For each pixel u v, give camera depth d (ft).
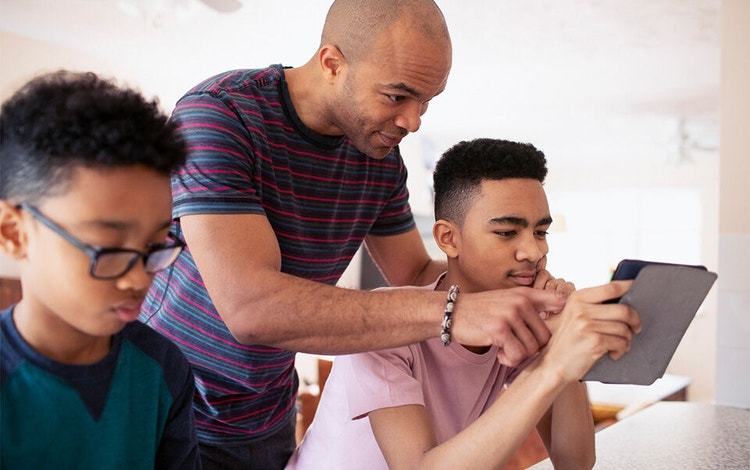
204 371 4.65
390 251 5.75
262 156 4.34
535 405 3.19
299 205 4.70
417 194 21.43
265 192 4.46
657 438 5.91
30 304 2.50
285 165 4.54
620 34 12.50
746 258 7.62
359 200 5.09
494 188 4.00
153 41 13.97
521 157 4.06
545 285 4.04
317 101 4.46
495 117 19.45
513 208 3.98
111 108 2.39
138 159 2.38
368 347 3.46
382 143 4.32
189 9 11.90
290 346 3.57
